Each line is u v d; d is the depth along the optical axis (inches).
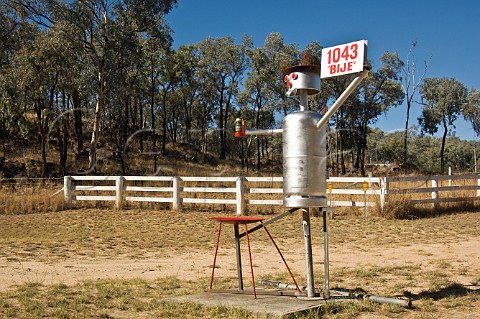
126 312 233.0
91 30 1512.1
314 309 226.2
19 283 305.9
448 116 2144.4
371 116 2073.1
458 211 727.7
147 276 337.1
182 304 242.7
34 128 1784.0
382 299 247.4
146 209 799.7
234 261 398.9
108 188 821.2
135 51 1569.9
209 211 770.2
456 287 286.5
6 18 1464.1
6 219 703.7
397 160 2175.2
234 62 2394.2
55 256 425.4
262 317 212.2
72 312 229.3
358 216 677.3
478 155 2277.3
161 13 1614.2
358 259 398.9
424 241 492.4
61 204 811.4
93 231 589.0
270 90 2268.7
